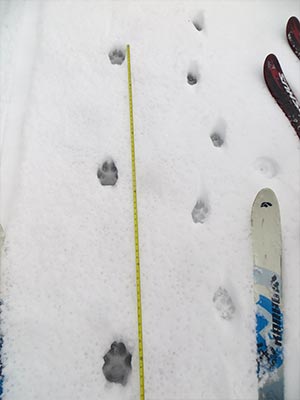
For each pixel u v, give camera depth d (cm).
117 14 177
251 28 178
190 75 165
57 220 129
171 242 126
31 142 142
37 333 112
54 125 147
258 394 105
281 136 148
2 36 166
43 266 121
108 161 143
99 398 105
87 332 113
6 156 140
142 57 165
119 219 130
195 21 181
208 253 125
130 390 106
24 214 129
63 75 158
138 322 113
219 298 120
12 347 110
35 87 154
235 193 136
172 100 155
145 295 118
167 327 114
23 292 117
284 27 179
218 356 110
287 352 110
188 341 112
